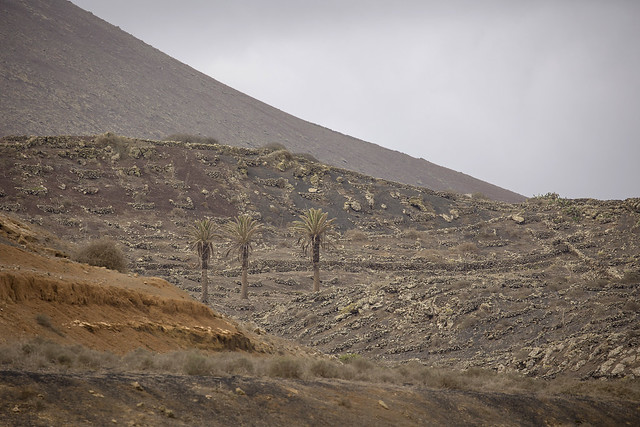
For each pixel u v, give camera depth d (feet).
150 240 472.85
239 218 383.65
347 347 249.55
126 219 501.56
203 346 115.65
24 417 52.70
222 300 365.61
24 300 89.30
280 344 168.14
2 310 82.38
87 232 448.65
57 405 56.80
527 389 129.39
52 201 485.56
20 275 90.99
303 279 436.35
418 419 85.35
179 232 506.89
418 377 121.49
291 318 297.74
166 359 84.58
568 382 141.49
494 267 481.05
